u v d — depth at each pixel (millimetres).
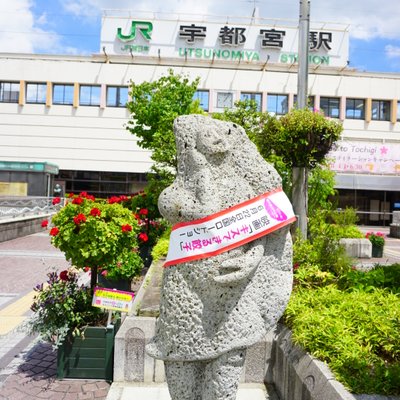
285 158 6645
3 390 3627
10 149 23484
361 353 2938
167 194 2145
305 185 6680
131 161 23656
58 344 3672
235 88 23203
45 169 20406
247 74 23219
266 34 23344
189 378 2145
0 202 17828
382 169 22203
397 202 24328
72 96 23516
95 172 24062
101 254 4031
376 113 24125
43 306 3842
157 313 3998
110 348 3822
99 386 3701
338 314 3549
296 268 5250
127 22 23125
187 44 23250
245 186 2113
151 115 11836
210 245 2033
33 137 23516
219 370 2094
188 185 2125
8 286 7410
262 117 8148
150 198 8891
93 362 3830
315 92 23531
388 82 23891
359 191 24328
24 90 23312
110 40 23172
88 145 23625
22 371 4012
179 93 12133
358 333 3242
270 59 23500
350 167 22094
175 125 2227
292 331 3484
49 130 23516
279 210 2135
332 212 6836
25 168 20359
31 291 7094
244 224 2061
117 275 5883
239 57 23375
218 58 23344
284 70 23562
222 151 2080
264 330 2164
